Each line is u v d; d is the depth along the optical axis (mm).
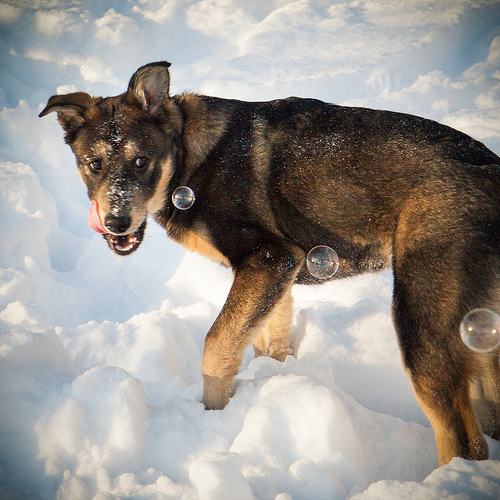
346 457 3391
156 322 3697
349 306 3812
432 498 3283
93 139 3535
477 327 3402
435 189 3457
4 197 4051
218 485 3318
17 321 3723
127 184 3529
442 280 3418
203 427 3473
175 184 3588
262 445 3398
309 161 3539
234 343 3527
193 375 3680
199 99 3615
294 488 3363
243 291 3529
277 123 3572
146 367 3615
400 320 3439
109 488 3367
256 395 3506
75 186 4453
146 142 3541
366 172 3510
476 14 6457
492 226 3426
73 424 3412
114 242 3568
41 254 4016
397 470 3445
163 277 4035
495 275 3412
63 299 3938
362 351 3646
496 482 3293
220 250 3570
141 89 3543
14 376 3449
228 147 3566
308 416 3420
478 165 3471
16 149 4531
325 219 3541
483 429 3471
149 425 3459
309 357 3643
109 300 4020
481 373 3416
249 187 3551
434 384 3408
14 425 3432
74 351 3652
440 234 3432
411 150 3496
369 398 3602
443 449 3408
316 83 5309
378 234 3520
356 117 3553
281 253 3543
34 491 3387
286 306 3676
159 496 3340
